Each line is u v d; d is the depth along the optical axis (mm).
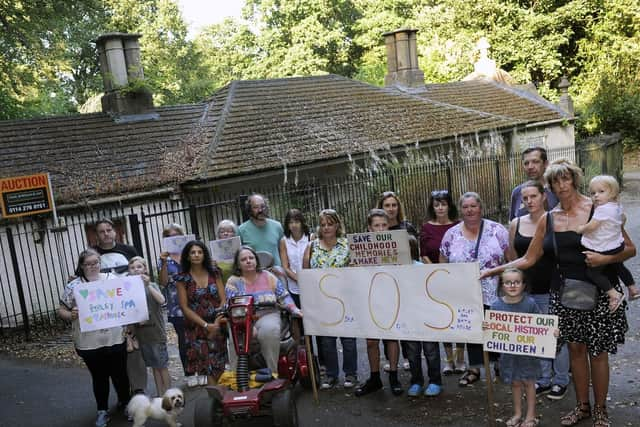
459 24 34531
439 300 5207
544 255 5039
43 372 8188
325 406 5906
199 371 6047
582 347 4824
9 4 20516
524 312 4973
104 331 5848
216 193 13938
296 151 15344
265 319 5684
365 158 16344
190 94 40188
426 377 6508
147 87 16625
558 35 33125
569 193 4691
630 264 11555
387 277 5465
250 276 5922
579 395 4930
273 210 14312
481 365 5910
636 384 5777
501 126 20188
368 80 37188
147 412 5410
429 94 23797
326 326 5828
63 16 22609
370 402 5914
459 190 17656
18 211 11055
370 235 5648
